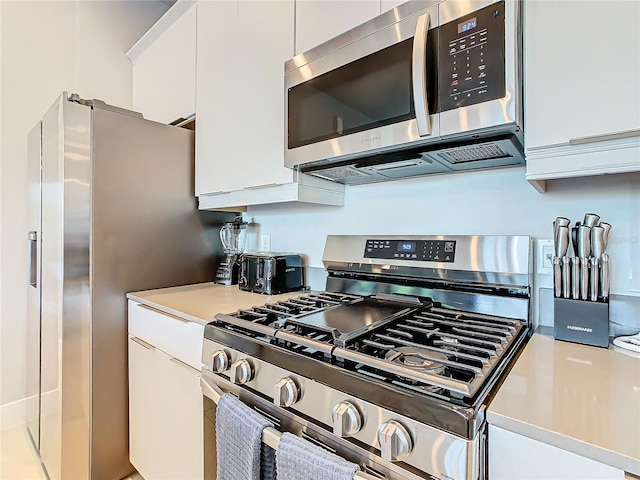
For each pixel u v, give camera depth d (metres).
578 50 0.76
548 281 1.09
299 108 1.25
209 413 1.16
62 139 1.46
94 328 1.54
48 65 2.27
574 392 0.65
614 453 0.48
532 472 0.55
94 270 1.55
